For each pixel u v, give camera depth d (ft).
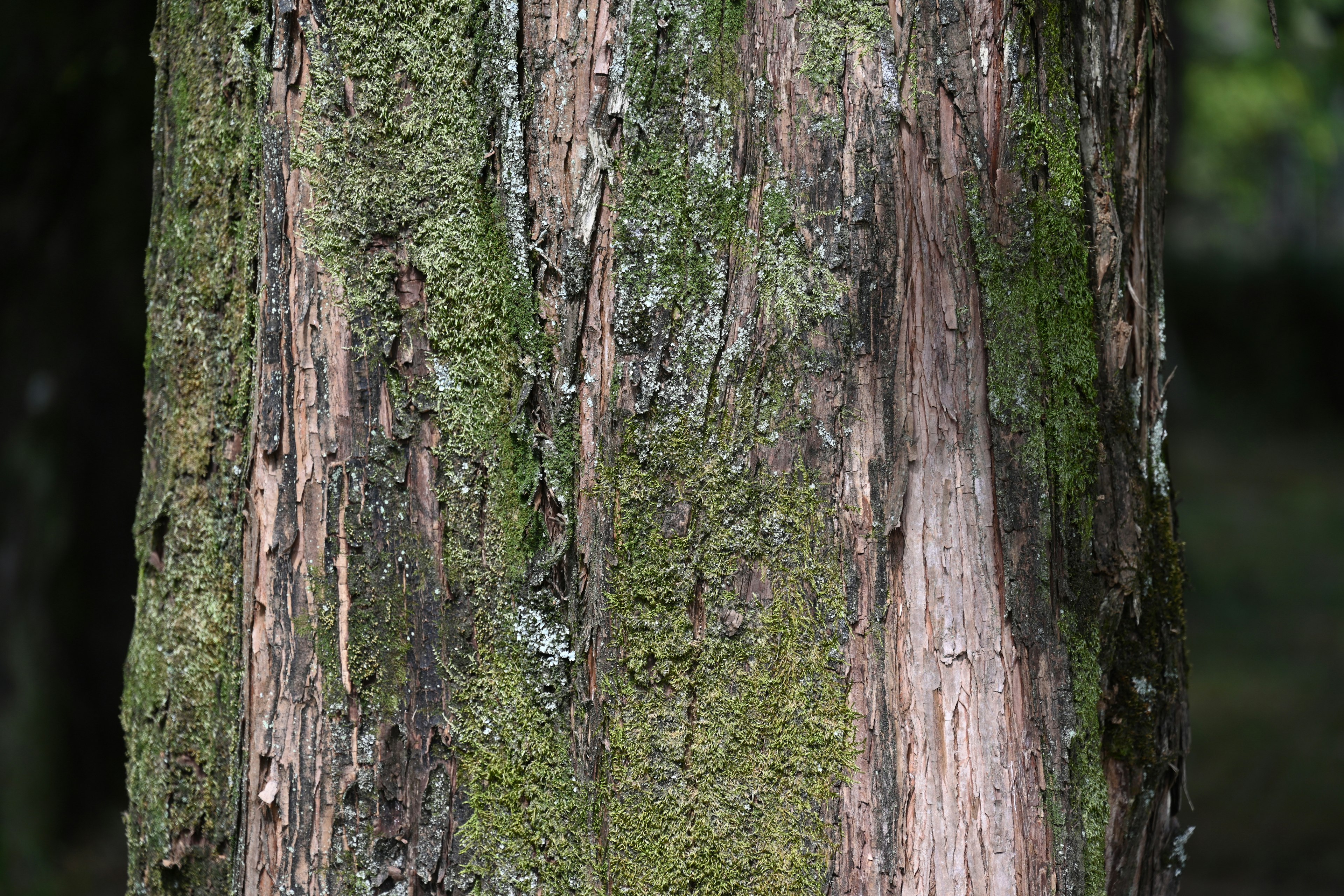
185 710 4.66
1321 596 26.35
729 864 4.23
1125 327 4.67
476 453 4.19
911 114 4.22
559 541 4.20
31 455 14.38
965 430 4.29
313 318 4.18
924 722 4.26
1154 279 4.98
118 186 13.57
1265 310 48.08
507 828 4.20
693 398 4.19
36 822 14.49
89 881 14.47
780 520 4.22
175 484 4.72
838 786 4.24
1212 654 23.12
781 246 4.19
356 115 4.16
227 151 4.44
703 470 4.20
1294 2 33.73
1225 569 28.84
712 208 4.17
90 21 11.60
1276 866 14.35
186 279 4.66
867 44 4.18
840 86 4.17
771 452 4.22
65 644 14.94
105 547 15.35
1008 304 4.31
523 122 4.16
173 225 4.74
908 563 4.26
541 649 4.19
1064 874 4.34
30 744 14.56
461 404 4.18
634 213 4.16
